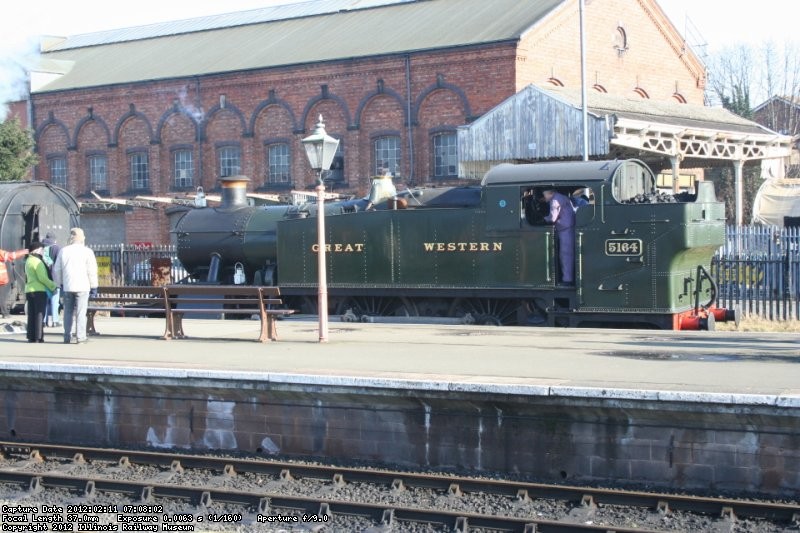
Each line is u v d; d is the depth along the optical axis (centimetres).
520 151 3152
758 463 1047
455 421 1195
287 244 2195
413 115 3688
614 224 1825
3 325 2069
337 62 3841
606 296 1836
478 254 1953
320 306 1659
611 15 4028
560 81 3700
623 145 2995
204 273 2419
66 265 1703
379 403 1224
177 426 1341
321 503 1053
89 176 4584
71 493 1162
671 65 4419
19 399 1452
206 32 4838
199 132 4231
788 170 6097
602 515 1014
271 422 1283
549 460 1152
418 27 3953
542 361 1362
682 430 1082
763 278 2475
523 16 3691
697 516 998
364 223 2084
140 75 4447
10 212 2512
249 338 1736
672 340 1611
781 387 1100
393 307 2098
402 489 1120
